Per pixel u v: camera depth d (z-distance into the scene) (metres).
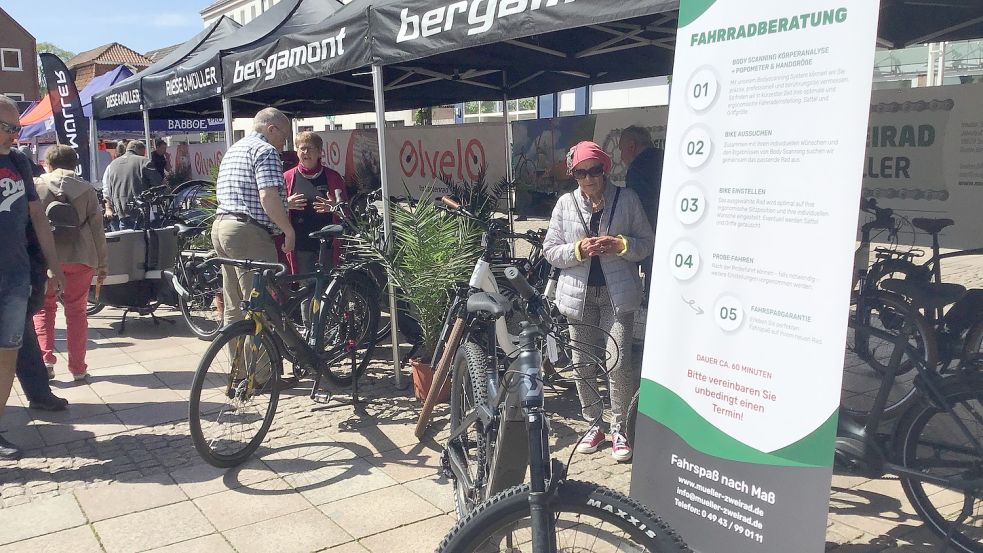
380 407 4.88
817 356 2.23
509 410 2.39
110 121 14.24
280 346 4.30
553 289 4.60
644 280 5.55
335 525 3.34
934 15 4.86
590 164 3.63
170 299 7.32
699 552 2.63
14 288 3.99
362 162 8.91
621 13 3.07
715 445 2.55
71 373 5.70
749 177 2.39
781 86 2.29
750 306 2.41
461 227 4.80
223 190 4.83
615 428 3.97
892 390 3.05
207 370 3.79
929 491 3.01
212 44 8.47
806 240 2.24
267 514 3.46
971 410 2.75
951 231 4.88
